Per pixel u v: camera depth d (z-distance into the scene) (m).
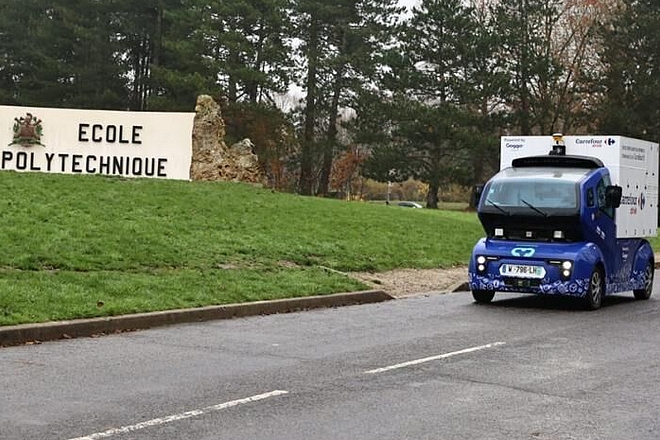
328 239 23.23
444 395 8.41
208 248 19.33
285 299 15.02
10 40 60.50
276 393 8.36
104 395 8.12
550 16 55.56
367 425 7.27
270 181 62.91
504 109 56.44
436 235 27.20
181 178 32.59
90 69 55.91
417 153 57.50
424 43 55.81
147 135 32.69
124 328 12.16
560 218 15.58
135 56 60.06
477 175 56.59
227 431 7.01
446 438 6.91
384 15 58.62
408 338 11.89
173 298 13.82
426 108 53.38
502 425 7.34
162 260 17.28
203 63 51.69
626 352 11.04
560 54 58.09
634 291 17.94
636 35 53.97
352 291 16.72
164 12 53.28
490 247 16.17
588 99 57.78
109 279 14.72
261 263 18.62
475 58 54.22
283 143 57.34
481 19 58.19
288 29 55.25
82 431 6.91
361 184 74.25
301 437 6.88
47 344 10.84
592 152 16.86
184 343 11.16
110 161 32.56
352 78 59.09
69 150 32.62
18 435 6.75
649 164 18.02
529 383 9.03
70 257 16.17
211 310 13.55
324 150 59.38
